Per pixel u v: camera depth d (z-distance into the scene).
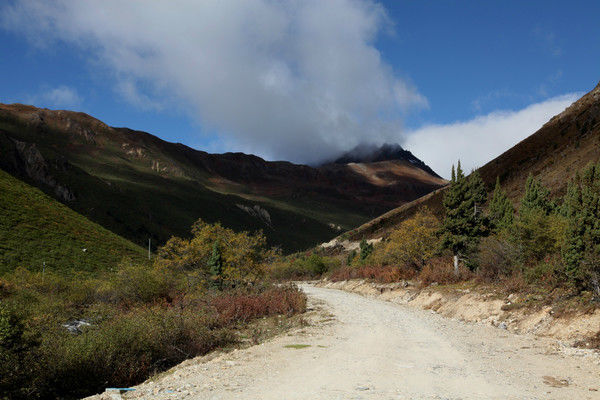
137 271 26.50
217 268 28.45
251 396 6.15
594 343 10.82
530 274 17.81
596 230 14.00
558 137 104.88
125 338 10.86
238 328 17.17
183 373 8.52
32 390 8.62
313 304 26.08
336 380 7.29
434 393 6.38
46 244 50.41
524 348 11.38
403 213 129.00
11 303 9.82
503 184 100.50
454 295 22.08
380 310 22.67
